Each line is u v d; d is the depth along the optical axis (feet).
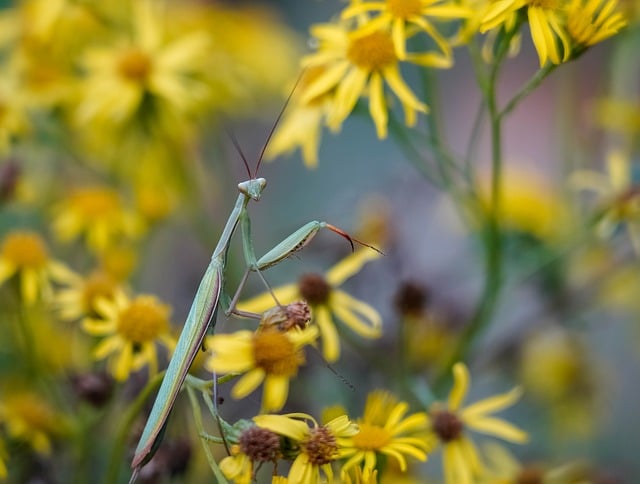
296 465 0.92
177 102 1.23
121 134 1.28
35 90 1.26
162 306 1.06
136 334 1.04
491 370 1.28
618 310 1.38
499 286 1.12
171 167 1.29
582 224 1.23
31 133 1.26
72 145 1.29
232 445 0.93
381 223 1.24
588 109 1.32
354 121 1.63
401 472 1.06
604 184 1.22
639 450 1.42
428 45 1.17
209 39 1.29
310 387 1.15
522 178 1.36
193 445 1.06
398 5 1.04
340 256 1.24
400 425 0.96
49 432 1.09
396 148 1.59
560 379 1.35
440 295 1.29
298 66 1.47
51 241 1.28
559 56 1.00
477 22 1.03
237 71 1.35
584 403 1.35
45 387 1.14
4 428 1.08
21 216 1.27
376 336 1.06
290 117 1.15
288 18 1.83
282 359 0.95
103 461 1.14
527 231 1.30
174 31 1.34
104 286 1.10
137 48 1.26
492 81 1.04
